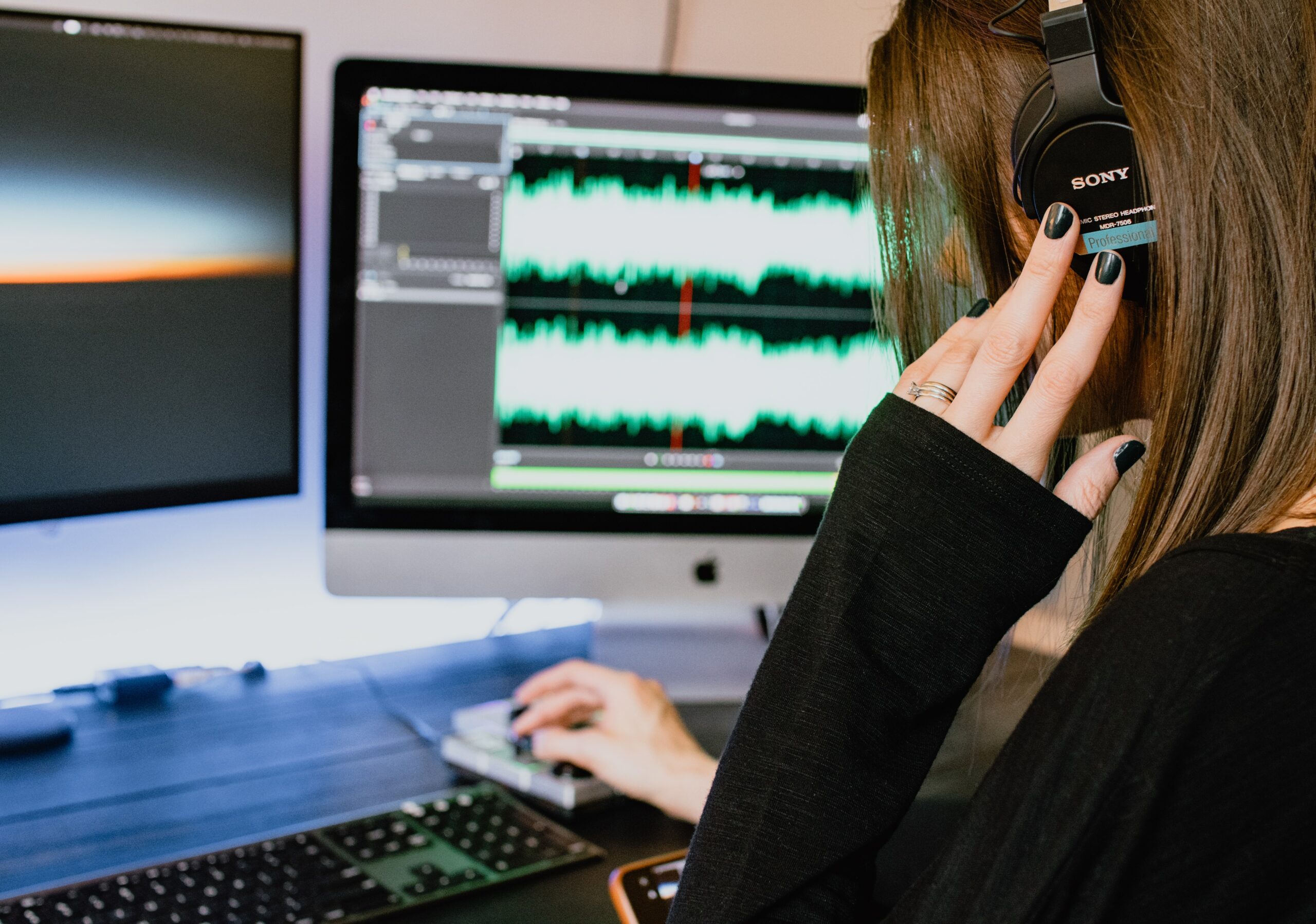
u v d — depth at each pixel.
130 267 0.93
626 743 0.86
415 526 1.04
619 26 1.28
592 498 1.07
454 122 1.01
